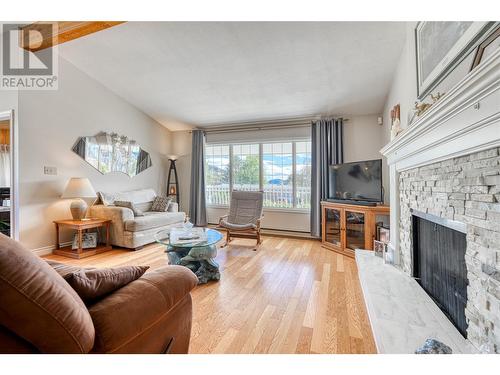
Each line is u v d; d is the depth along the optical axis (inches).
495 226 42.1
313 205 176.6
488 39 48.6
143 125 197.9
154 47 122.0
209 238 106.0
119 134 177.3
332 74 129.6
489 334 43.4
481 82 38.6
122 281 41.0
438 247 66.3
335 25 97.3
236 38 110.0
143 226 148.6
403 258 89.4
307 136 183.8
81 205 139.5
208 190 220.4
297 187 189.5
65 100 144.9
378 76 128.8
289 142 191.9
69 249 138.7
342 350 59.6
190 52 122.6
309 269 115.3
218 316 75.0
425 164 68.7
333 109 166.7
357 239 136.3
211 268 102.2
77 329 28.5
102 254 138.1
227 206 212.1
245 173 206.1
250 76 137.9
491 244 43.1
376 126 166.9
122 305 36.0
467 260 50.4
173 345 44.9
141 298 38.7
